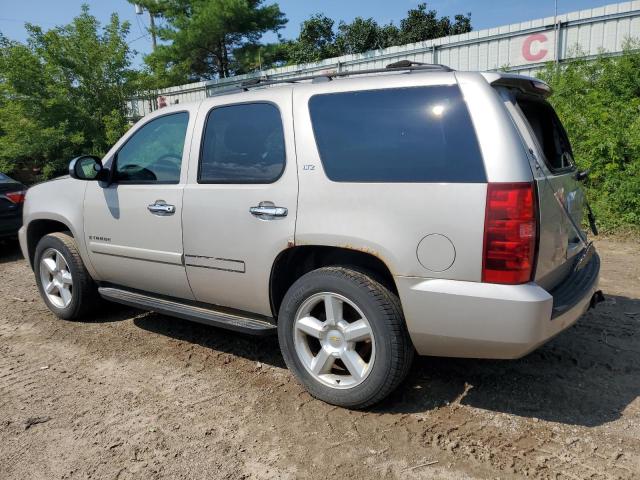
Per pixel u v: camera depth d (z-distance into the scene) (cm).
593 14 1152
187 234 373
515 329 265
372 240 292
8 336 469
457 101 283
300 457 280
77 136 1508
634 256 626
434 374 359
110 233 429
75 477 272
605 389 332
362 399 308
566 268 327
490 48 1314
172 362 401
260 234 335
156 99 1772
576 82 980
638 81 929
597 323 430
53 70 1507
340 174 307
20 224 819
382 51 1499
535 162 282
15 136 1469
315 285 315
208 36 2550
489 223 265
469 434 292
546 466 263
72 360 412
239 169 351
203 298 384
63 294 493
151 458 285
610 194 764
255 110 350
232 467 274
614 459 266
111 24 1625
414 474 262
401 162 291
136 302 421
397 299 301
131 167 420
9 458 289
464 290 271
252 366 388
